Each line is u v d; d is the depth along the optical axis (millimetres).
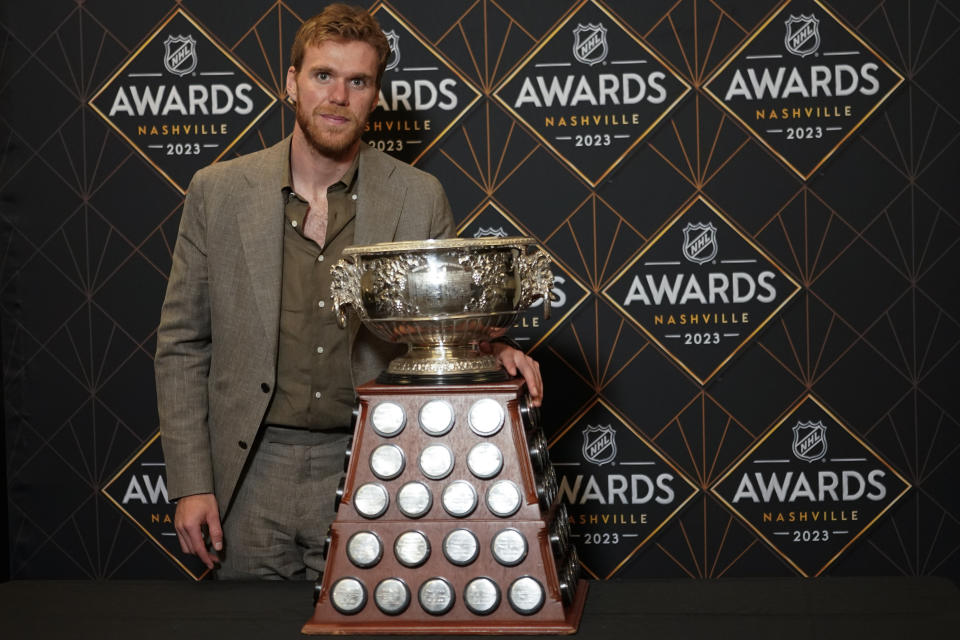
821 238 2467
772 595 1236
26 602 1264
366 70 1641
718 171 2471
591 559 2537
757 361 2492
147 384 2545
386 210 1719
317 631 1151
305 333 1707
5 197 2535
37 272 2545
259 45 2488
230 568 1770
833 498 2498
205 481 1713
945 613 1140
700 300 2490
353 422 1246
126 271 2533
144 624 1171
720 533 2520
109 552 2574
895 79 2432
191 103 2504
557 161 2486
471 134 2488
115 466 2562
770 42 2445
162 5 2494
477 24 2475
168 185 2518
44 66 2512
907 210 2451
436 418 1203
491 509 1176
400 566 1180
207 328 1784
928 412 2471
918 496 2482
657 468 2518
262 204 1711
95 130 2516
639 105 2471
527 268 1298
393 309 1245
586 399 2518
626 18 2459
